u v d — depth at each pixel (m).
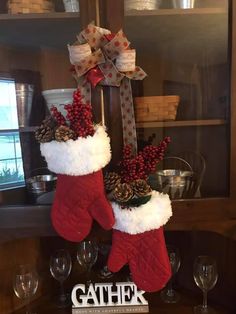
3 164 0.87
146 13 0.78
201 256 1.00
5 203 0.83
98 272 1.09
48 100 0.85
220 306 1.00
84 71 0.76
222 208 0.82
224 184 0.83
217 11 0.79
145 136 0.84
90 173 0.74
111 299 0.94
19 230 0.82
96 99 0.79
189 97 0.85
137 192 0.77
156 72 0.83
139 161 0.79
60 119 0.76
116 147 0.80
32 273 0.96
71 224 0.77
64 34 0.82
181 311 0.98
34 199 0.84
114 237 0.80
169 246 1.03
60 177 0.77
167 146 0.85
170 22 0.82
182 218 0.82
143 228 0.77
